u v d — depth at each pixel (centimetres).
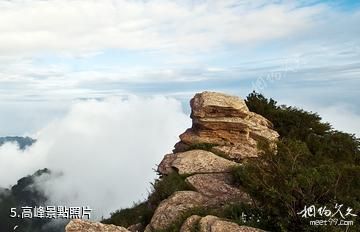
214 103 2686
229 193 1931
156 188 2155
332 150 2839
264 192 1481
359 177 1449
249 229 1386
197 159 2312
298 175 1408
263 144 1589
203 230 1434
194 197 1897
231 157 2467
